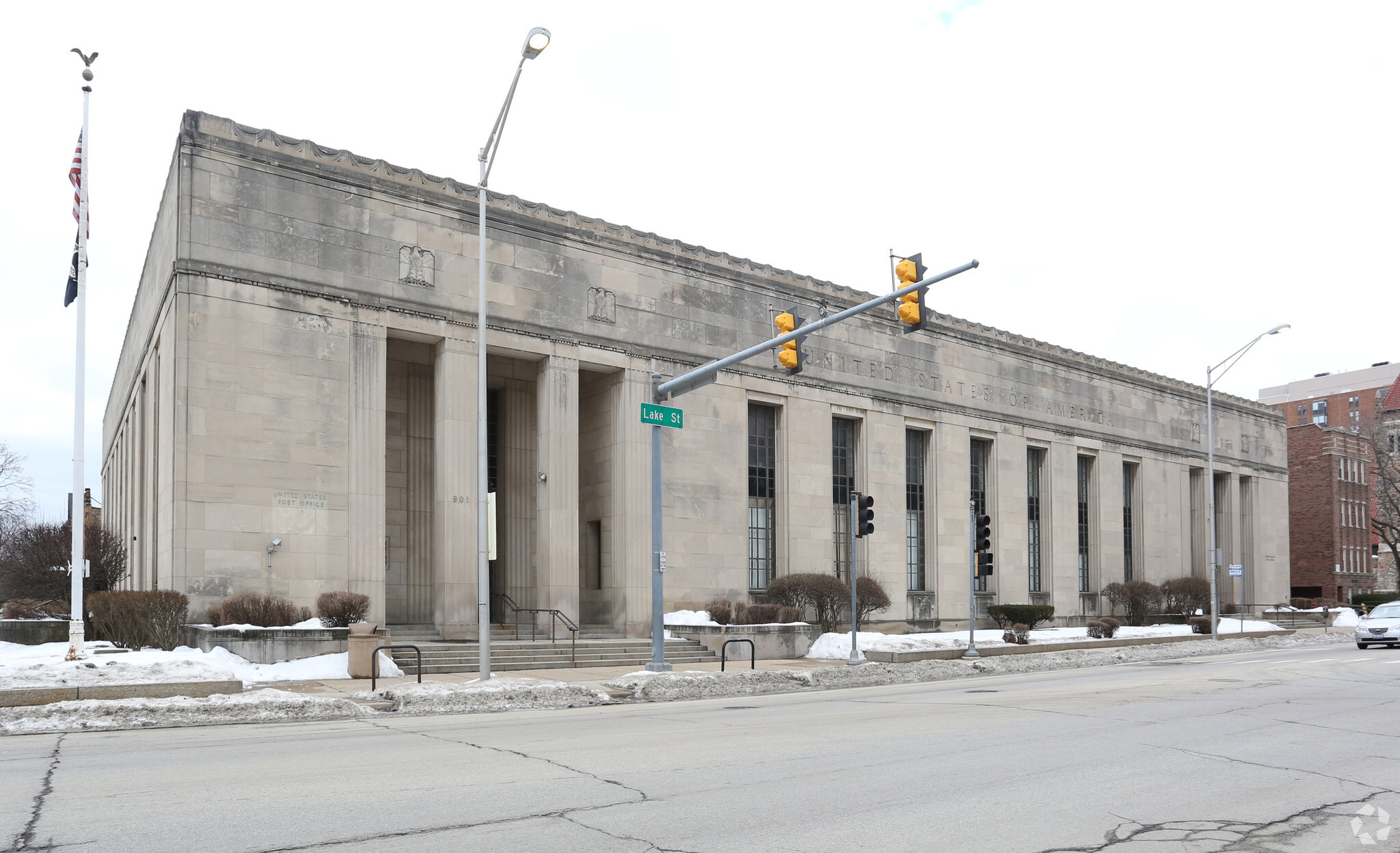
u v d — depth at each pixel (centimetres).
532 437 3350
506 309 3006
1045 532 4762
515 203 3067
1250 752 1201
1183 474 5644
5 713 1437
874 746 1238
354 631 2217
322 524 2619
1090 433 5031
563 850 720
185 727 1459
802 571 3706
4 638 2612
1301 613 6019
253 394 2545
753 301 3681
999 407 4588
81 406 1981
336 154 2738
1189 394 5753
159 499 2822
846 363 3969
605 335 3234
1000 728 1424
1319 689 2039
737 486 3544
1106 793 943
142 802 872
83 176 2094
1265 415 6400
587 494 3441
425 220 2884
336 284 2702
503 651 2638
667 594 3309
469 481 2880
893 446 4097
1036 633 3881
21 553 3856
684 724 1490
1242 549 6169
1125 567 5259
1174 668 2794
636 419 3288
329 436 2653
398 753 1162
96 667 1720
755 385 3641
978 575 3023
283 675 2156
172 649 2328
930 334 4322
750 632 2931
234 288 2539
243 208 2575
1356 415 12025
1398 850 744
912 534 4222
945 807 874
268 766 1062
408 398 3119
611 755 1155
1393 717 1555
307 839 744
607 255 3275
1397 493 7375
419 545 3081
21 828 775
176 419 2438
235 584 2478
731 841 751
